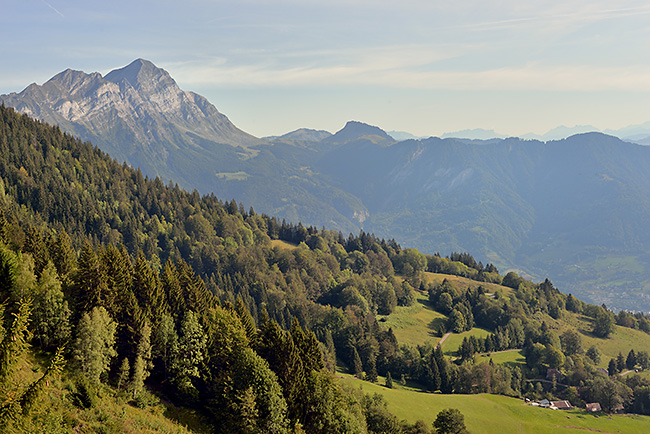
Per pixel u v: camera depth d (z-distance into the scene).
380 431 92.81
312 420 73.88
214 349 78.75
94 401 56.78
